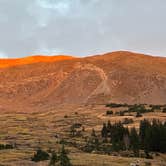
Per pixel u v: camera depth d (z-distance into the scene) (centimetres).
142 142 14488
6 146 14025
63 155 9000
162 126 14912
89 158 10675
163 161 11894
